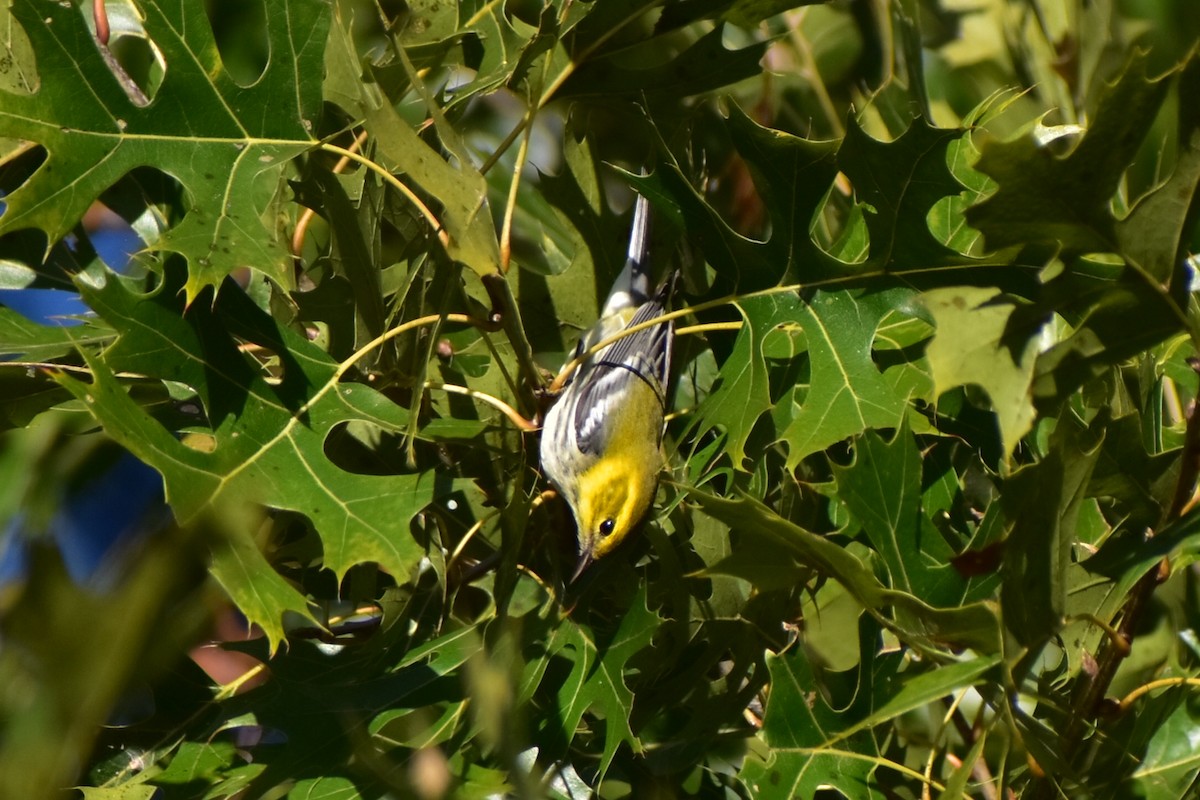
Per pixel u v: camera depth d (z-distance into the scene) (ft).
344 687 19.26
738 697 21.15
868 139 19.98
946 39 34.63
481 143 33.06
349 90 21.56
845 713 19.71
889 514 19.63
